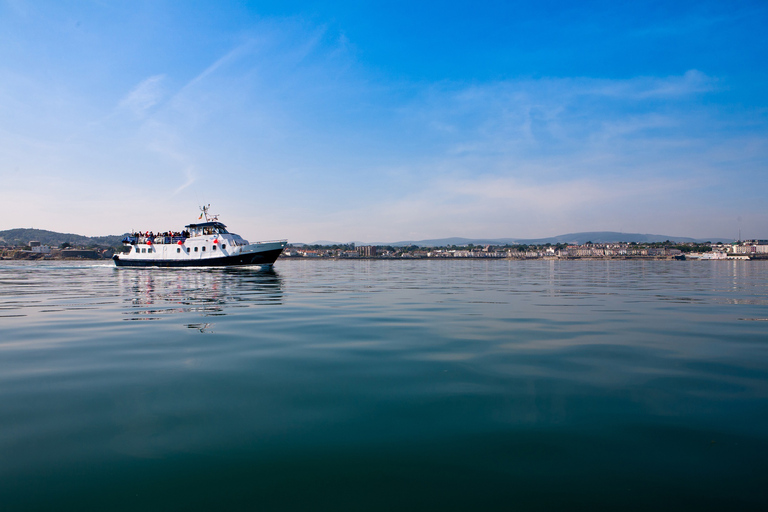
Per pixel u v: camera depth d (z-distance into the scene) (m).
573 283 36.88
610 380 7.41
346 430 5.38
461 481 4.26
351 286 32.16
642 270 82.31
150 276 44.12
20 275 49.91
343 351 9.68
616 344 10.43
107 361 8.76
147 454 4.75
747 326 13.14
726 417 5.71
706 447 4.86
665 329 12.60
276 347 10.11
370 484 4.22
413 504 3.90
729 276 52.41
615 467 4.46
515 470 4.43
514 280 42.56
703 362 8.63
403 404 6.27
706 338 11.20
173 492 4.06
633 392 6.75
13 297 23.19
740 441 5.00
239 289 28.09
